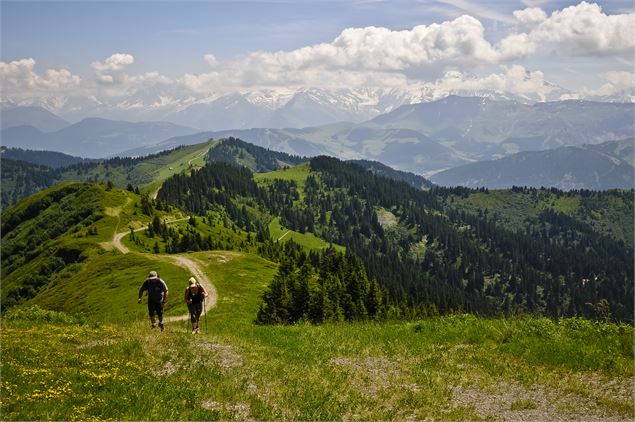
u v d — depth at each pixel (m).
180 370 18.97
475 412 16.56
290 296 70.75
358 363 22.44
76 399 15.02
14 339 21.17
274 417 15.26
